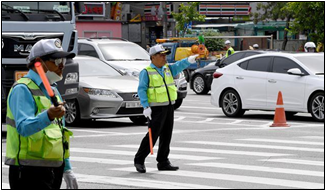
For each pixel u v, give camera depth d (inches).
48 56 262.8
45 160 264.4
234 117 914.7
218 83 926.4
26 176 265.0
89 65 880.9
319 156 568.7
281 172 494.6
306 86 822.5
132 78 861.2
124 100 804.6
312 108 821.9
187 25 2432.3
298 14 1823.3
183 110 1032.8
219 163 537.6
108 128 807.1
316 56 855.7
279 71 856.9
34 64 262.2
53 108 246.8
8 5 734.5
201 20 2455.7
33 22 743.1
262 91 868.6
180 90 1030.4
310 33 1830.7
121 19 2620.6
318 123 821.9
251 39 2281.0
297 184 448.1
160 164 507.5
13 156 262.1
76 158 572.1
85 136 726.5
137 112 815.7
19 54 731.4
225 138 694.5
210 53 2070.6
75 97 764.0
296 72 826.2
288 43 2566.4
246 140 676.7
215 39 2201.0
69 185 291.7
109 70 882.8
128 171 506.6
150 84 491.8
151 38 2701.8
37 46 263.9
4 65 729.6
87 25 2193.7
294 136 704.4
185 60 503.5
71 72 750.5
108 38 1234.0
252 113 980.6
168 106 496.7
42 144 262.5
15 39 731.4
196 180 466.3
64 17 768.3
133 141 685.3
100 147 640.4
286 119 878.4
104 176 484.7
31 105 259.4
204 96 1339.8
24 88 260.1
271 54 873.5
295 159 553.6
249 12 2731.3
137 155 501.4
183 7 2437.3
